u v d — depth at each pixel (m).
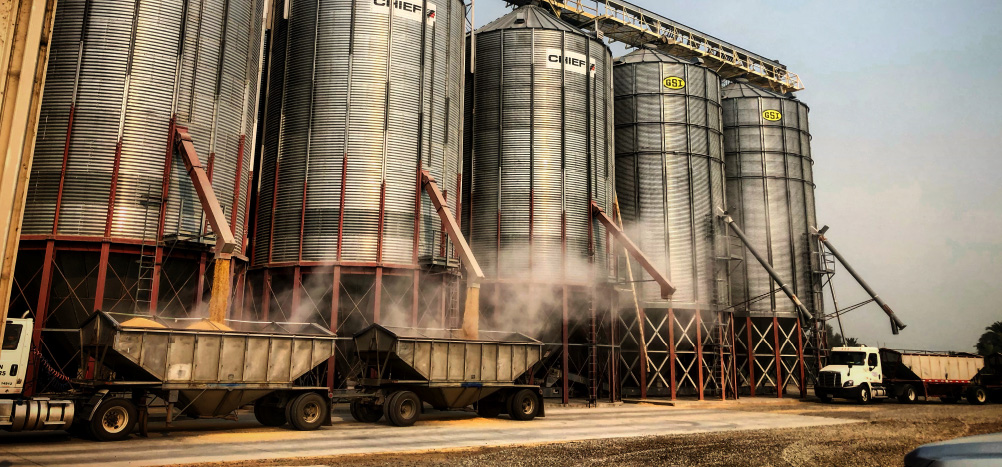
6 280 10.44
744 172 59.38
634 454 20.30
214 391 24.56
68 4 33.00
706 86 55.66
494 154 47.00
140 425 22.88
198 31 35.19
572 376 45.44
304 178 39.22
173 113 33.66
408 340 28.70
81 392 23.31
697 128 54.31
